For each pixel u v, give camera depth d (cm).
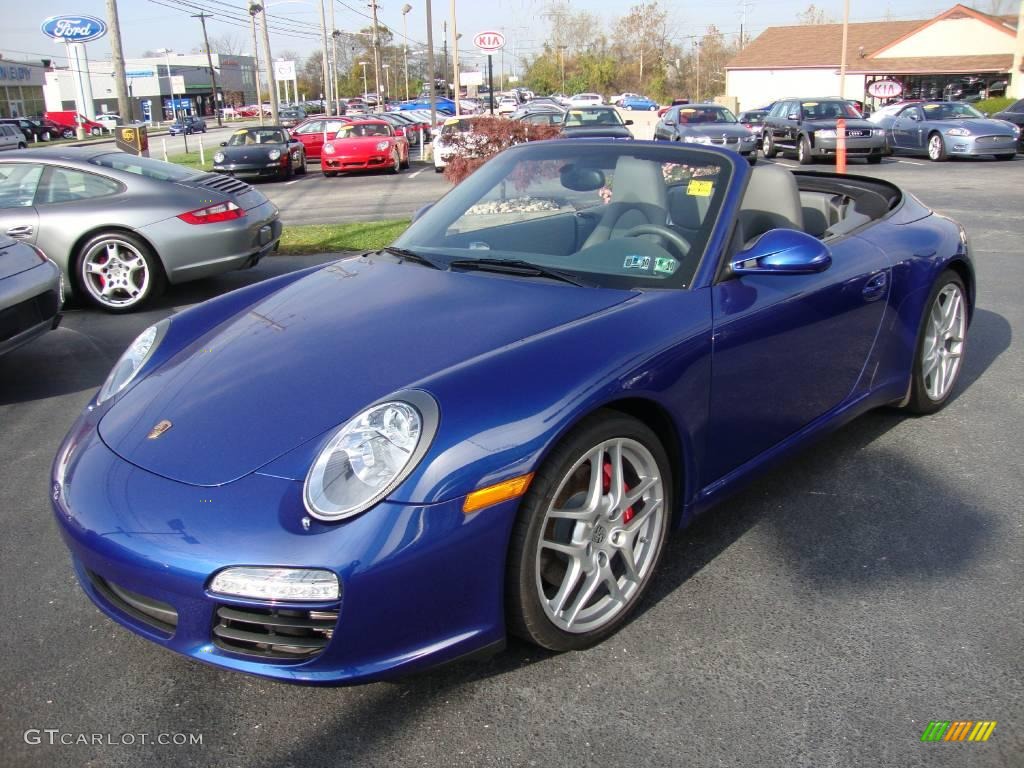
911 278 366
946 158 1844
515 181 346
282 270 838
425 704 227
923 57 4472
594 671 238
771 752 207
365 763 208
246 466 217
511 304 267
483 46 2177
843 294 322
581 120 1916
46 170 693
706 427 271
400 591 204
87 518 220
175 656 252
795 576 281
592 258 296
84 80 5484
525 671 239
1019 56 3341
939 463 362
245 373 252
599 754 208
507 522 214
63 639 261
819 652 243
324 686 205
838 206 423
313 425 223
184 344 294
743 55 5406
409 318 265
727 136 1875
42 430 442
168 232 690
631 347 244
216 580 202
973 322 573
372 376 236
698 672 236
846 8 3900
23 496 362
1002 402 429
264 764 210
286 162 1984
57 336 629
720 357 269
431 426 210
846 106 1944
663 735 213
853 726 215
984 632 250
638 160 322
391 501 203
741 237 299
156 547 207
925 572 282
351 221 1170
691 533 311
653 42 7675
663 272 283
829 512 323
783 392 303
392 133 2102
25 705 232
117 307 695
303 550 199
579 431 228
